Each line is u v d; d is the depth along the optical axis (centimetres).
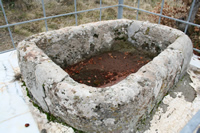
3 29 487
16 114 160
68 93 119
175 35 203
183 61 179
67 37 206
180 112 164
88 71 226
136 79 129
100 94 115
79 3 632
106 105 113
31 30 486
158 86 141
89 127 128
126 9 636
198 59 250
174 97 179
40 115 160
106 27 236
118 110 115
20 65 164
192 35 410
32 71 148
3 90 187
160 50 226
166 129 149
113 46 259
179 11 408
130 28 244
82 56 237
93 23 229
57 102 128
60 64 217
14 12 556
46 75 134
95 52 249
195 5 376
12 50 261
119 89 118
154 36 225
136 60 248
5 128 148
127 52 263
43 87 136
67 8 602
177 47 173
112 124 122
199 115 139
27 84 169
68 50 216
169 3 442
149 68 141
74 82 127
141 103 128
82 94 116
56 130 145
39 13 564
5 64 229
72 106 120
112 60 247
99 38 238
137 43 247
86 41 228
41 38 185
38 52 156
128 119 127
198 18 402
